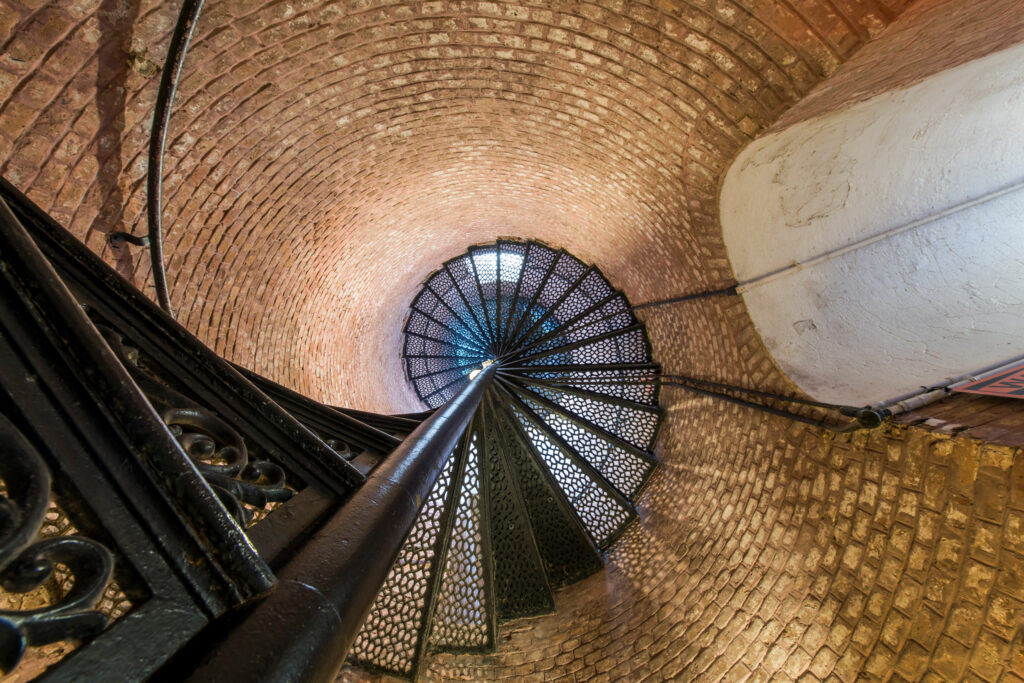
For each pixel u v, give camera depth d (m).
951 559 2.26
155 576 0.68
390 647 3.82
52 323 0.77
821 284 2.71
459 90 3.11
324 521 1.03
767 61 2.36
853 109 2.35
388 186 4.07
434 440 1.93
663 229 3.91
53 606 0.59
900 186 2.30
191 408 1.12
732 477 3.78
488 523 4.44
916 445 2.48
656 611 3.66
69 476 0.70
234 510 0.92
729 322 3.63
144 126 2.21
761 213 2.86
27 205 1.31
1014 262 2.13
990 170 2.08
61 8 1.74
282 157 3.06
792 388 3.20
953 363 2.43
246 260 3.43
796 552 3.01
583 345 6.19
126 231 2.43
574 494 5.22
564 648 3.89
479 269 6.83
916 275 2.38
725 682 2.98
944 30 1.81
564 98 3.09
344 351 5.34
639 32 2.48
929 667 2.24
